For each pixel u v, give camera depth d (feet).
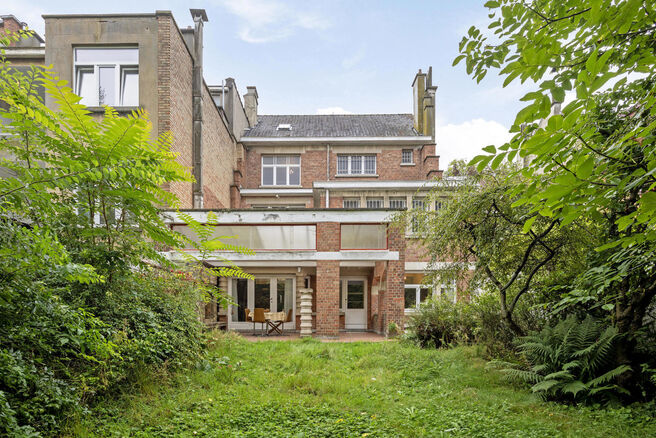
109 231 17.06
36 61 48.70
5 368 11.10
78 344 13.01
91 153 13.35
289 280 55.62
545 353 21.54
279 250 44.86
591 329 21.35
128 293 19.77
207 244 17.67
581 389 19.29
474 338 34.35
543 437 15.69
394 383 23.99
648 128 7.79
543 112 7.52
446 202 27.81
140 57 45.62
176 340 22.75
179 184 45.34
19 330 11.80
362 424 16.80
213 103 60.03
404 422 17.24
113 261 16.78
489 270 26.76
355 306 57.26
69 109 13.10
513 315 29.09
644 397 19.80
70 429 13.78
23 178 9.53
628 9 7.31
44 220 14.21
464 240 26.91
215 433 15.43
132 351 18.42
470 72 12.44
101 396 16.97
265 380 23.50
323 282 44.14
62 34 46.11
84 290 17.24
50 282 13.53
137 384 18.66
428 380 24.68
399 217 31.94
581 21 9.56
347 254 44.29
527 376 21.50
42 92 41.37
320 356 30.96
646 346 21.30
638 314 20.88
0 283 10.34
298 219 44.57
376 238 45.60
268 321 49.03
